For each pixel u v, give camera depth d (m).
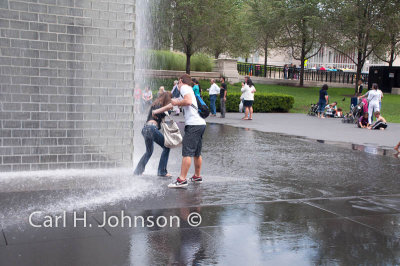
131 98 7.16
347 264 3.69
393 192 6.53
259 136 13.04
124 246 3.91
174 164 8.24
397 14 27.34
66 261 3.54
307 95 29.08
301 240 4.25
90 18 6.76
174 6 27.25
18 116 6.57
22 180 6.26
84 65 6.82
